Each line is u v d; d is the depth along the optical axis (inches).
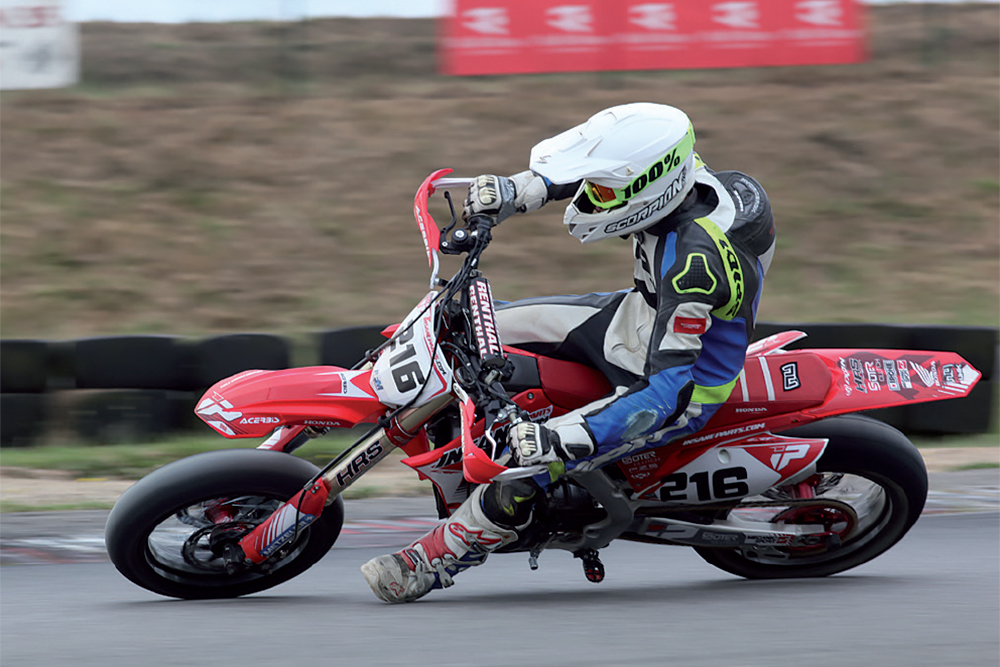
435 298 455.8
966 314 1476.4
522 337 477.7
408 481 873.5
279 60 2042.3
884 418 1097.4
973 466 936.3
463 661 394.0
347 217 1621.6
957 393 501.7
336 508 490.3
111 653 405.4
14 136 1721.2
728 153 1791.3
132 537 454.6
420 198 463.8
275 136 1785.2
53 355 1019.9
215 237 1557.6
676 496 483.5
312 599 496.1
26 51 1823.3
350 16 2237.9
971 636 433.7
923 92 1984.5
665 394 435.2
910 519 524.1
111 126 1769.2
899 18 2297.0
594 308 478.6
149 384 1032.8
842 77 2017.7
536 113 1862.7
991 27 2258.9
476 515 462.9
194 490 450.0
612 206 438.3
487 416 445.4
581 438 431.5
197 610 470.3
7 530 679.1
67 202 1598.2
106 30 2102.6
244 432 444.8
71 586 533.6
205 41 2102.6
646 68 1729.8
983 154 1849.2
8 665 393.4
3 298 1392.7
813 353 498.0
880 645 419.5
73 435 1021.2
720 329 449.7
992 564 579.2
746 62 1727.4
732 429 483.2
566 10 1706.4
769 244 465.7
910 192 1754.4
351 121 1831.9
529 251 1560.0
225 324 1381.6
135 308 1400.1
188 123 1798.7
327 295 1454.2
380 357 459.5
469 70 1713.8
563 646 414.3
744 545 513.0
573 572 570.9
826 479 524.4
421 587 475.8
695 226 444.5
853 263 1596.9
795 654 406.6
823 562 542.3
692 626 445.4
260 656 399.2
